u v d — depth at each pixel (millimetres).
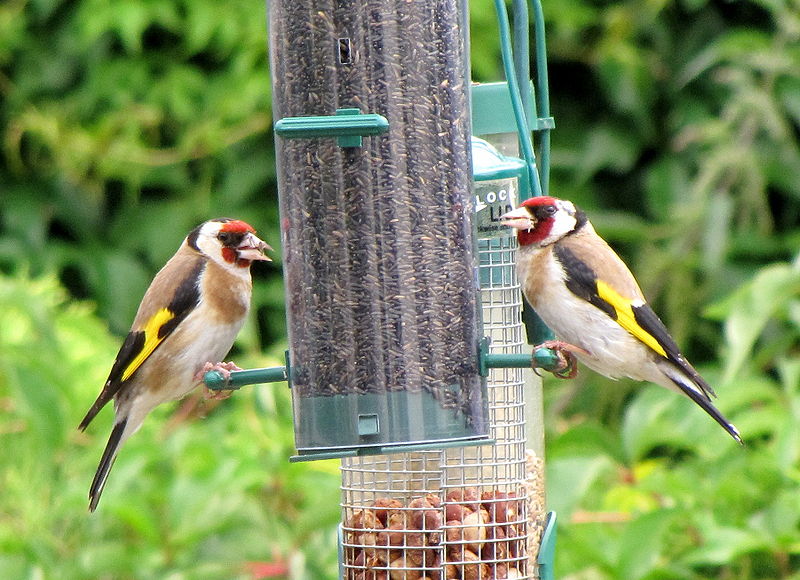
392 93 8906
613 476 10625
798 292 10922
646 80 15789
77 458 11656
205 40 15758
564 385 13867
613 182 16156
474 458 9469
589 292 9570
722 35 15672
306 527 10398
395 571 9008
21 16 16547
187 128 16062
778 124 14047
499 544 9203
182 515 10148
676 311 14352
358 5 8883
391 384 8789
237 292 10375
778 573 10344
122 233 16516
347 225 8867
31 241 16297
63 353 12203
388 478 9289
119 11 15805
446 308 8883
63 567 10406
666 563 10016
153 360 10219
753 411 10484
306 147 8898
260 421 11078
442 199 8945
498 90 10109
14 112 16531
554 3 15883
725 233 13953
